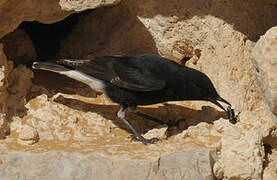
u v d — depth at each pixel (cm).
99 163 845
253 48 985
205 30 1096
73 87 1106
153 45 1154
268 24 1117
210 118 995
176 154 855
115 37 1186
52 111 998
